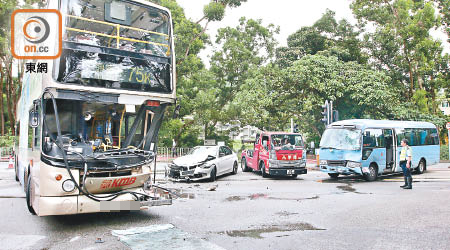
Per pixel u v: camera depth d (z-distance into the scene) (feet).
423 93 90.63
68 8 22.08
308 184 43.57
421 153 56.24
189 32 90.68
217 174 47.70
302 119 96.58
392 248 17.24
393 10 96.58
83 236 19.80
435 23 91.30
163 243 18.19
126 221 23.52
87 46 22.27
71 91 21.52
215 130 112.16
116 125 25.46
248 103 86.12
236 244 18.02
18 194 34.50
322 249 17.15
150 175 24.52
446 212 25.67
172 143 98.32
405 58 96.07
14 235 20.11
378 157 47.67
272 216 24.88
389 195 34.19
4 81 120.37
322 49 103.60
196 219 24.04
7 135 101.09
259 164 52.75
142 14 25.99
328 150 48.44
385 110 86.17
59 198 20.59
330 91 80.53
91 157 21.48
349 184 43.57
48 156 20.71
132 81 23.71
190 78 97.30
